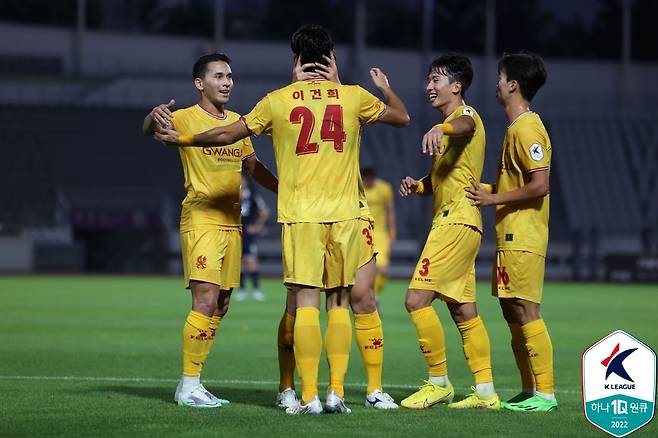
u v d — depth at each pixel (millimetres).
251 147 26344
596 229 124938
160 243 124688
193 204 25422
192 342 24547
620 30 158500
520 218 24297
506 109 24906
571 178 138250
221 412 23188
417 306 24734
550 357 24266
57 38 138375
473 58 148875
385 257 60594
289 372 24672
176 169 130750
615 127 143875
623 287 100875
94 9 145500
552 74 152750
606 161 140625
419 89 150250
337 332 23453
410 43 157500
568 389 28797
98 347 39156
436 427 21344
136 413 22922
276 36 153125
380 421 22062
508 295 24422
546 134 24297
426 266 24688
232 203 25641
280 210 23469
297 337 23109
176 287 86438
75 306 63094
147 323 50969
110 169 129000
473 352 24734
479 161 25000
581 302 74750
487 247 128375
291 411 23094
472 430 21016
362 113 23750
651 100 153375
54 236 121188
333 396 23234
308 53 23656
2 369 31891
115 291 80062
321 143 23250
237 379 30453
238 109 137625
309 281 23078
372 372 24562
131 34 141375
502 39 159625
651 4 159000
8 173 125875
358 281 24125
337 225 23203
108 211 123188
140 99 136875
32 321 51500
